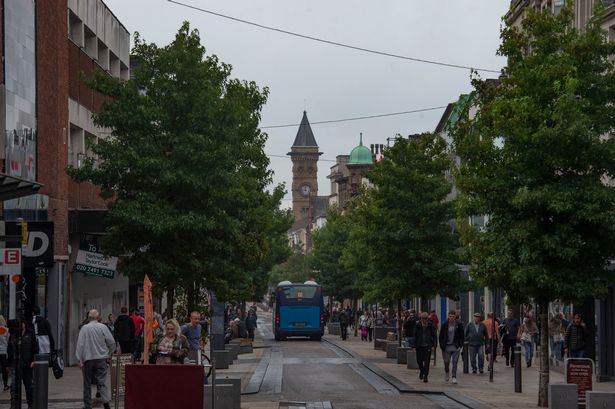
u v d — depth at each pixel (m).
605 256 25.72
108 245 30.92
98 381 23.44
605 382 35.59
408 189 46.31
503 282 26.23
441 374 38.72
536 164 25.34
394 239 45.78
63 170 41.00
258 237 38.06
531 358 42.75
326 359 50.12
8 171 33.50
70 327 42.34
